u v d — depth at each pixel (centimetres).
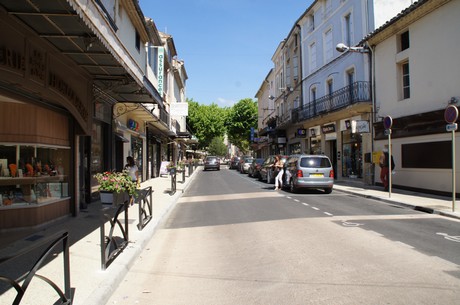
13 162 779
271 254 625
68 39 685
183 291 470
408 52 1531
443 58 1330
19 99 733
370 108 1828
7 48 592
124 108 1569
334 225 855
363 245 666
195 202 1405
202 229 873
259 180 2536
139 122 2152
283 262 577
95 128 1250
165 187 1930
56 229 798
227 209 1181
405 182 1545
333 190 1711
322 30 2488
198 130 6425
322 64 2492
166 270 560
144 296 457
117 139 1506
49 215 839
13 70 611
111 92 1160
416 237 724
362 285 467
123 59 801
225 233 813
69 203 946
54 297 415
